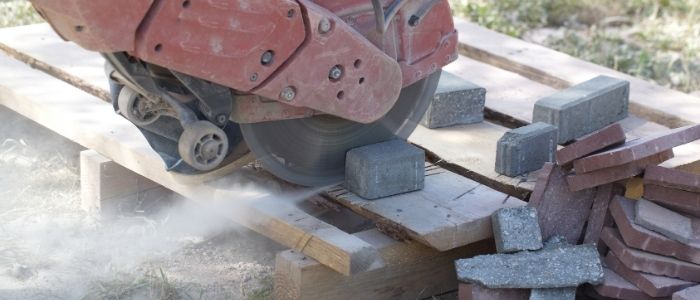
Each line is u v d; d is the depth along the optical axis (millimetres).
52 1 3217
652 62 7066
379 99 4066
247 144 4066
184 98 3900
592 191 4379
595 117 5059
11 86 5230
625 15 7941
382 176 4273
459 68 5910
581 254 4145
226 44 3545
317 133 4223
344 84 3918
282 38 3676
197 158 3828
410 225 4074
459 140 4918
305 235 4039
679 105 5520
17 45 5871
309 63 3781
